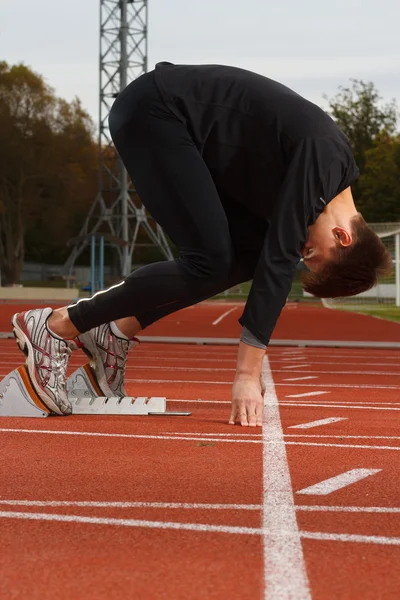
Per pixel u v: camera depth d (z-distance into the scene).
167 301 5.33
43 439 4.90
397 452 4.66
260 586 2.42
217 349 14.37
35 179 70.88
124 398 5.99
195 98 4.77
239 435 5.12
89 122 72.75
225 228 5.00
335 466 4.24
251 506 3.37
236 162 4.82
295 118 4.68
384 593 2.38
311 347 15.29
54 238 75.38
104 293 5.52
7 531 2.98
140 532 2.97
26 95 68.12
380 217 75.88
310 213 4.74
